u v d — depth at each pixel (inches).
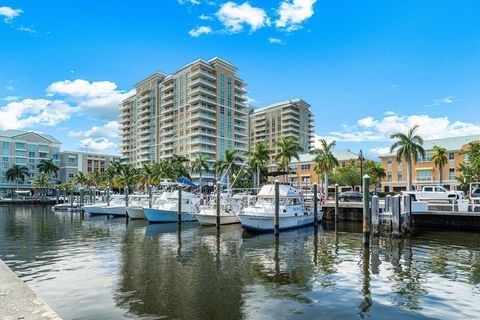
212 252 851.4
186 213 1571.1
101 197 2706.7
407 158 2345.0
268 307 460.8
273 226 1195.3
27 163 5433.1
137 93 5728.3
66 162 5969.5
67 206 2659.9
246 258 776.9
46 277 607.2
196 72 4542.3
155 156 5187.0
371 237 1078.4
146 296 504.7
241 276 617.3
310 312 442.6
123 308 455.8
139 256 800.3
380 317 427.2
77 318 422.0
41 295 507.8
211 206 1525.6
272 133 6259.8
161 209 1533.0
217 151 4635.8
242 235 1147.3
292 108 6186.0
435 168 3139.8
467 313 441.4
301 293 519.2
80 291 526.9
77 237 1128.2
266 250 877.8
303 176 4114.2
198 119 4500.5
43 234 1210.0
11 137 5280.5
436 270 661.3
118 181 3565.5
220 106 4783.5
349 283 572.4
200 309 453.4
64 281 581.9
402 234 1131.9
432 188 1743.4
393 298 496.4
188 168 3981.3
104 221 1711.4
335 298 496.1
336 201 1386.6
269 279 597.3
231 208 1455.5
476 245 937.5
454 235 1123.9
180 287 548.1
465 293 518.6
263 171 2783.0
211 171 4306.1
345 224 1464.1
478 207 1273.4
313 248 905.5
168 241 1030.4
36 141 5580.7
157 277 609.6
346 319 420.8
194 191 1913.1
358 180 3203.7
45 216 2091.5
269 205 1258.0
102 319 418.9
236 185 3056.1
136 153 5639.8
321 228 1342.3
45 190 4980.3
